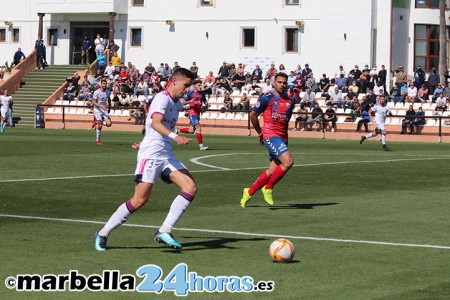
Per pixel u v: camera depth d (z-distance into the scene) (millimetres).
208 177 24734
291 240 14375
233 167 28109
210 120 59188
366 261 12625
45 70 70938
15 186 21844
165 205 18484
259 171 26672
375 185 23141
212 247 13594
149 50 72750
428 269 12102
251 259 12625
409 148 41938
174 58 71875
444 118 52781
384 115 40312
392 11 65125
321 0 66500
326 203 19328
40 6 74625
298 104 57625
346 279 11383
